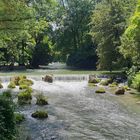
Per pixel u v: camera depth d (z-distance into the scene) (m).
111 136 15.98
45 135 15.81
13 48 32.06
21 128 16.55
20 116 18.56
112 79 37.22
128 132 16.75
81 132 16.62
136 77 32.53
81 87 33.97
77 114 20.84
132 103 25.09
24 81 34.41
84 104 24.41
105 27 44.09
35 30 29.34
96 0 68.88
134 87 32.16
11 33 22.69
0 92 28.31
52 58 73.50
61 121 18.80
